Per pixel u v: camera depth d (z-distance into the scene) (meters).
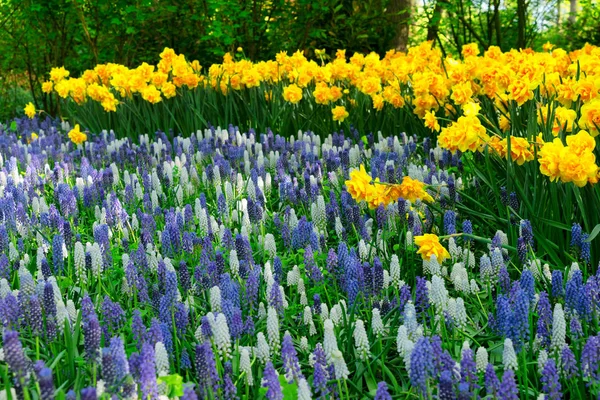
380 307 3.15
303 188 4.88
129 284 3.39
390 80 7.27
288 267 3.98
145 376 2.23
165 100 8.03
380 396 2.17
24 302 3.00
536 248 3.99
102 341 2.88
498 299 2.76
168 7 10.30
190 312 3.12
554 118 4.27
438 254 3.41
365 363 2.82
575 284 2.88
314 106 7.41
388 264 3.74
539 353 2.74
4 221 4.42
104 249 3.77
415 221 3.97
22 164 6.59
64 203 4.69
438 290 2.88
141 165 6.11
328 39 12.14
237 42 11.17
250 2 10.61
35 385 2.41
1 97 12.20
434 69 6.92
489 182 4.45
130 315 3.34
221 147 6.46
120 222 4.43
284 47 11.20
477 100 5.74
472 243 4.08
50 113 11.40
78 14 10.08
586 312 2.83
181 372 2.85
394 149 5.83
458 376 2.46
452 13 12.47
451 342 2.93
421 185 3.97
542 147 3.94
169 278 3.00
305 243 3.99
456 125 4.13
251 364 2.72
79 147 7.07
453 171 5.10
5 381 2.35
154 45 11.81
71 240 4.05
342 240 4.09
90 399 2.06
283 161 5.74
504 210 4.15
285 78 8.02
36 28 10.86
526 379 2.57
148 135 7.71
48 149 6.89
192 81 7.71
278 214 4.51
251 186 4.76
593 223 3.76
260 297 3.45
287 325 3.21
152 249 4.03
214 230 4.32
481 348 2.57
